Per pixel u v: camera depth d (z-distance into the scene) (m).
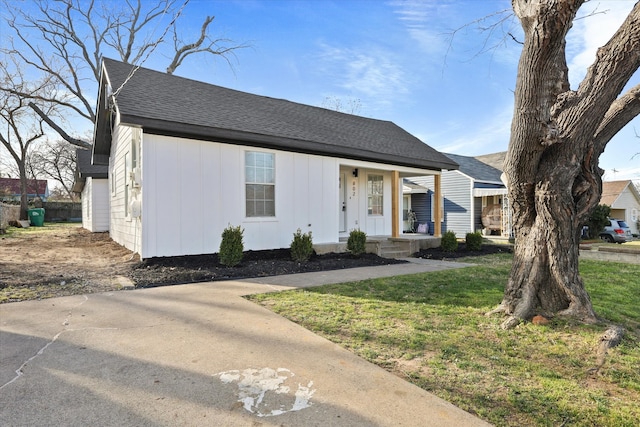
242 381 2.67
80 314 4.25
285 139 8.84
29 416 2.19
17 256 8.78
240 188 8.48
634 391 2.59
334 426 2.13
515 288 4.32
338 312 4.41
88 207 19.11
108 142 13.38
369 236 12.46
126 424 2.12
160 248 7.45
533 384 2.66
